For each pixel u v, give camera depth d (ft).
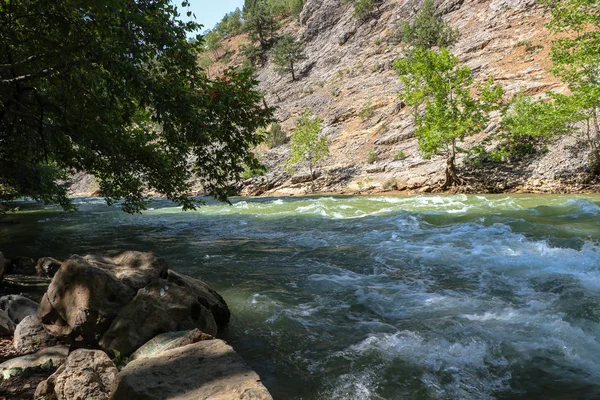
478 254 27.12
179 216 67.56
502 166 80.64
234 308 19.27
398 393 11.49
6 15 20.97
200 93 26.50
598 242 28.43
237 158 31.14
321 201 74.28
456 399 11.12
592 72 60.08
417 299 19.48
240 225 51.31
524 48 121.08
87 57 20.39
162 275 17.24
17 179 47.32
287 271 26.14
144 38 20.85
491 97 79.15
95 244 42.88
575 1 58.59
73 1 18.52
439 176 86.28
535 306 17.60
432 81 81.82
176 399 8.18
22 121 28.63
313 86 199.31
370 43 201.57
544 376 12.17
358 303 19.34
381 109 142.51
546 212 43.78
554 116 64.34
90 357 11.07
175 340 11.93
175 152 33.40
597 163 65.00
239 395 8.17
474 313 17.24
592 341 14.29
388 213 51.39
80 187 191.31
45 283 23.88
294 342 15.21
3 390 10.75
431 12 171.22
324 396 11.42
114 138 30.09
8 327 15.56
